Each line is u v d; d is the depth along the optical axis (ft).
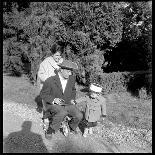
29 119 11.21
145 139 9.57
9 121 10.92
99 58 15.51
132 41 17.70
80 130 10.17
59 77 9.20
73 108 9.27
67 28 15.51
